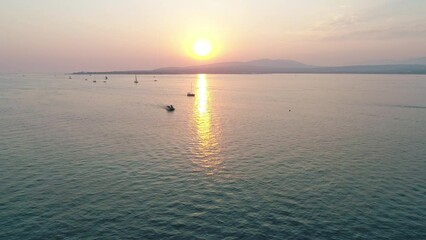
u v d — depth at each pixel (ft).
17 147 239.09
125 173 186.09
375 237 123.95
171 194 158.92
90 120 363.56
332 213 141.08
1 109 446.19
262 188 166.30
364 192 161.79
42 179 176.14
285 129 316.60
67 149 234.58
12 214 138.72
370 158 216.54
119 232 126.62
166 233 126.11
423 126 329.31
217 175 184.24
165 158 215.10
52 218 136.15
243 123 351.67
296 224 132.36
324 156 221.05
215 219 135.95
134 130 307.99
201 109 473.67
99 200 151.94
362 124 343.05
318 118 384.47
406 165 201.87
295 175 184.44
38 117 378.94
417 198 154.92
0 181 172.86
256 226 130.72
